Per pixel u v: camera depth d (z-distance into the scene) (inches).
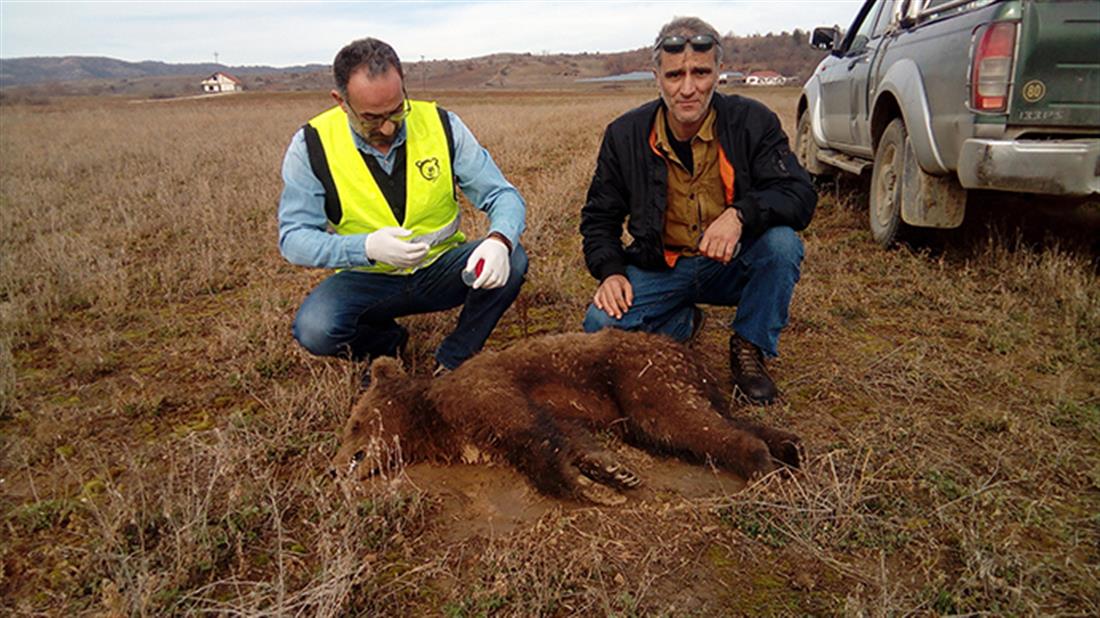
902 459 131.3
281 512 123.6
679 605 100.5
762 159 162.2
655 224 167.0
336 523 117.6
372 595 103.9
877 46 293.6
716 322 207.5
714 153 163.2
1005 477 126.0
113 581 107.5
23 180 544.4
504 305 176.2
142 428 160.6
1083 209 275.9
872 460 131.5
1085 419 142.2
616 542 112.7
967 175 208.8
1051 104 197.0
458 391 139.3
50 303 241.9
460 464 141.2
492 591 102.7
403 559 113.3
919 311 205.0
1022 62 195.6
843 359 176.2
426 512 125.1
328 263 153.6
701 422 134.4
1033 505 115.3
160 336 217.6
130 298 253.9
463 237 182.4
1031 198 279.0
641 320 178.1
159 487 129.8
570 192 386.9
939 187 233.3
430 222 167.3
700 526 116.5
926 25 244.8
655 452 140.9
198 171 559.2
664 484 130.7
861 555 108.9
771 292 158.9
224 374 186.9
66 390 183.6
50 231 378.3
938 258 245.8
